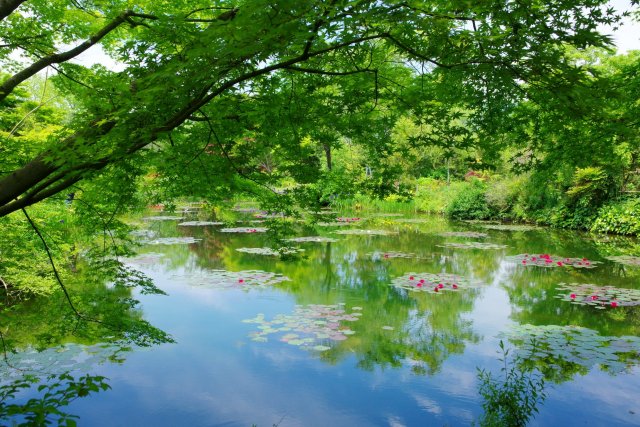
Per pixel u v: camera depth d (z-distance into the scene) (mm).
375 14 2160
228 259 11039
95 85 2730
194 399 4125
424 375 4598
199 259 11016
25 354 5098
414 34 2738
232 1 3639
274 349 5285
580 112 2701
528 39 2285
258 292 7848
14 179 2598
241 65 2576
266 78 3244
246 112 3291
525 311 6785
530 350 5207
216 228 17734
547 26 2209
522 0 2150
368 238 14945
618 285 8414
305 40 2357
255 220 21125
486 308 6941
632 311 6770
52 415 3785
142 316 6465
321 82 3566
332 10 2061
